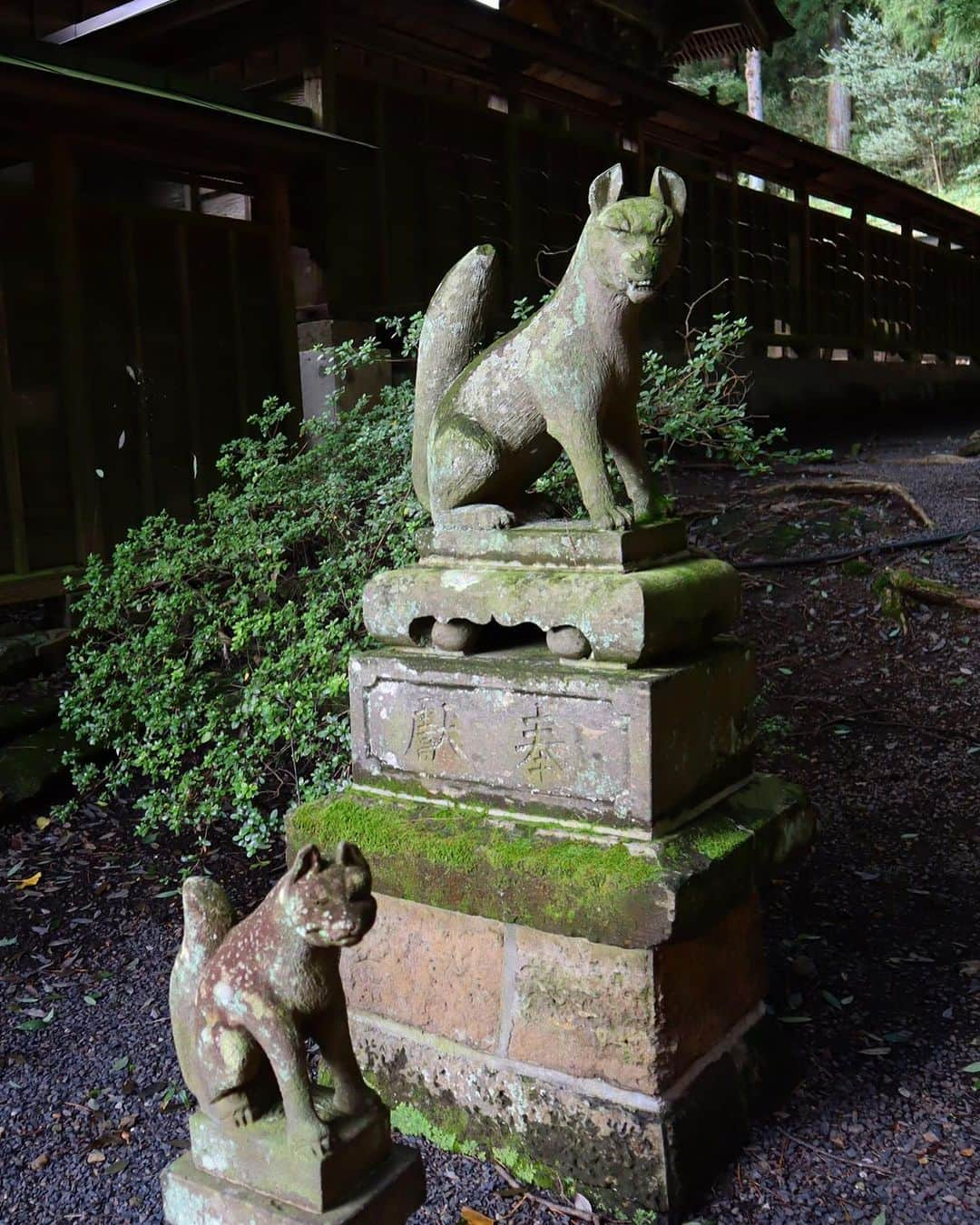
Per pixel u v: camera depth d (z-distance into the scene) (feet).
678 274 33.14
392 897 8.67
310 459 14.67
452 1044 8.64
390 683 8.87
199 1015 6.34
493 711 8.33
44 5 24.61
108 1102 9.45
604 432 8.56
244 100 20.93
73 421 17.71
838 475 27.99
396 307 24.56
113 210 18.12
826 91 83.92
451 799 8.67
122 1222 8.07
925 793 15.15
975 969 10.86
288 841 8.98
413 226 25.40
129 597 14.76
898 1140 8.44
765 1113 8.76
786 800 8.85
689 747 8.15
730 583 8.79
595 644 7.85
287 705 13.55
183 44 24.89
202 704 14.02
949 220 53.36
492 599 8.28
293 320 21.34
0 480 16.92
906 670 18.65
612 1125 7.88
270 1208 6.11
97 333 18.04
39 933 12.26
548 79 32.24
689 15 41.70
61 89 15.88
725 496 26.50
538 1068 8.22
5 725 15.43
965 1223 7.55
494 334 26.96
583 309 8.07
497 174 27.53
